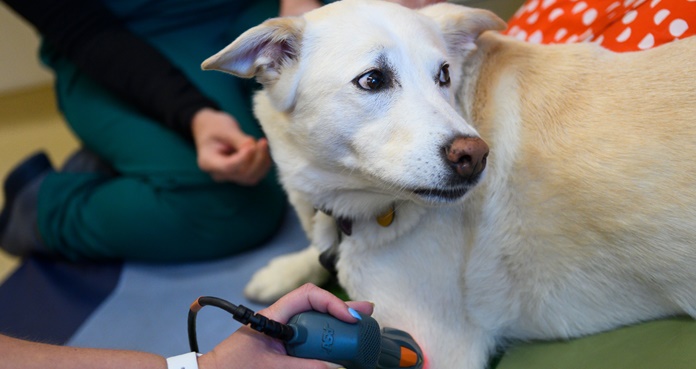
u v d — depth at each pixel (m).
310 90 1.21
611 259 1.17
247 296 1.73
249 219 1.96
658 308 1.20
